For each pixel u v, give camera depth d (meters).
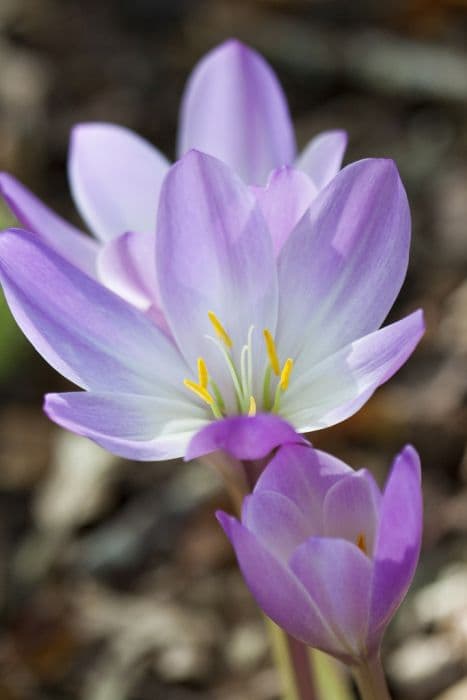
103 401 0.61
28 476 1.02
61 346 0.61
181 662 0.84
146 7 1.49
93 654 0.86
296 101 1.33
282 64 1.37
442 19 1.39
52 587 0.92
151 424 0.61
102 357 0.61
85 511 0.97
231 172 0.61
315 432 0.96
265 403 0.62
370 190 0.60
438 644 0.81
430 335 1.03
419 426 0.95
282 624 0.59
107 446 0.59
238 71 0.67
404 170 1.21
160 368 0.62
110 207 0.67
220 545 0.91
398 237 0.60
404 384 0.99
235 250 0.61
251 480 0.64
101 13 1.52
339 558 0.58
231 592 0.88
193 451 0.58
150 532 0.94
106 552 0.93
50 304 0.61
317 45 1.37
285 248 0.61
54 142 1.34
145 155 0.67
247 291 0.61
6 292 0.60
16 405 1.08
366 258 0.61
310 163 0.65
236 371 0.62
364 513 0.59
